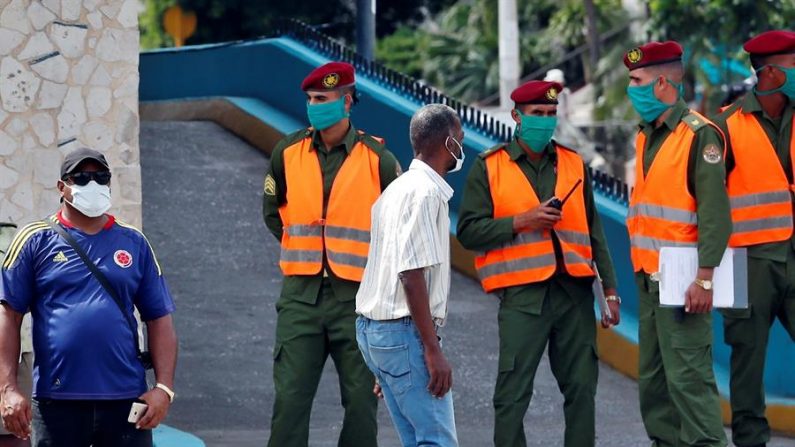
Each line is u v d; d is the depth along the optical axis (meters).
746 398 23.12
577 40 95.88
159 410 16.45
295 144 21.36
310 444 24.81
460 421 27.34
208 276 33.59
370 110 38.41
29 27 23.08
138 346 16.64
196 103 45.09
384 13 64.56
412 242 16.78
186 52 45.97
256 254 35.22
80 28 23.39
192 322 30.95
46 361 16.20
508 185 21.83
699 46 74.94
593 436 21.83
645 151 21.67
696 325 21.09
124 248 16.53
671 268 20.89
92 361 16.19
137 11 23.81
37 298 16.30
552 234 21.62
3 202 22.97
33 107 23.12
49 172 23.25
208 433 25.27
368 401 20.67
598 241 22.22
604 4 88.94
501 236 21.52
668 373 21.28
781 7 73.44
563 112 81.06
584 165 22.23
